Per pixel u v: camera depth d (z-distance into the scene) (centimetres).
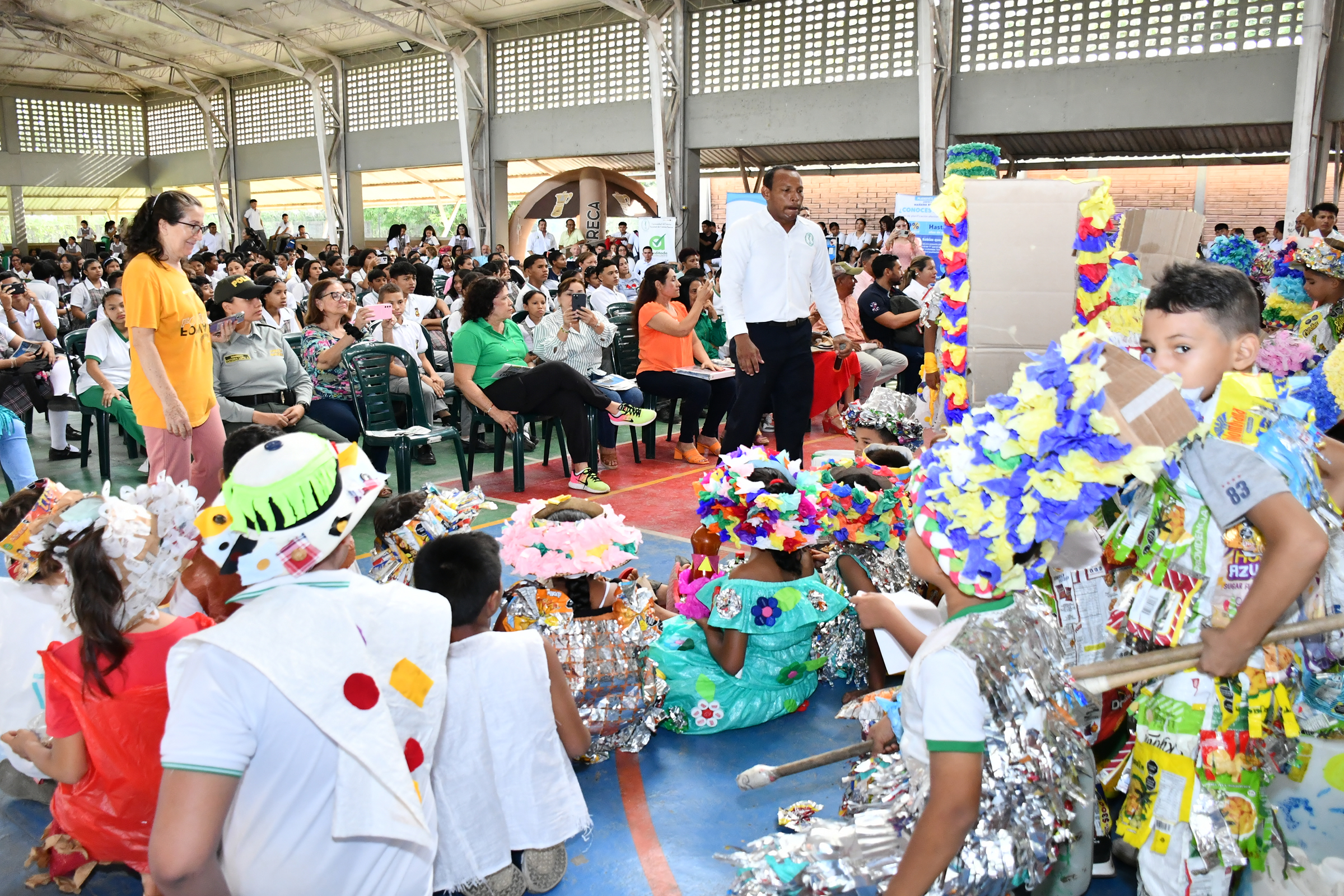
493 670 221
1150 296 190
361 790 161
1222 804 184
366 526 525
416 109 2166
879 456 353
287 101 2430
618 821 252
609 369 736
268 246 2186
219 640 155
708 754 287
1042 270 294
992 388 301
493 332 602
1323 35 1206
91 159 2756
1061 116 1426
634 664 279
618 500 574
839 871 183
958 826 153
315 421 554
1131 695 230
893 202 1966
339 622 166
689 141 1780
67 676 207
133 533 197
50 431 715
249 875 161
